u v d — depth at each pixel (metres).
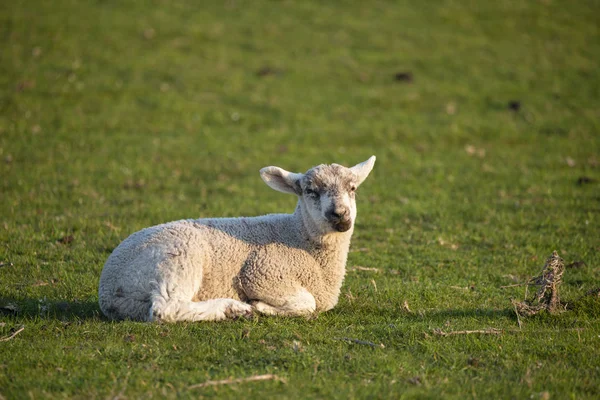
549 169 60.50
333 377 21.67
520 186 55.44
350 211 27.30
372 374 21.89
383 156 64.38
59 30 85.69
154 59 82.94
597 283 33.53
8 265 34.44
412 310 29.16
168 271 25.78
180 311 25.38
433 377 21.92
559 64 91.25
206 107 73.75
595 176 57.94
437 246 41.00
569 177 57.59
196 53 86.69
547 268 28.62
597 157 64.12
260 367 22.23
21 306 28.27
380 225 45.44
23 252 36.97
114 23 90.75
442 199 51.88
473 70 88.19
